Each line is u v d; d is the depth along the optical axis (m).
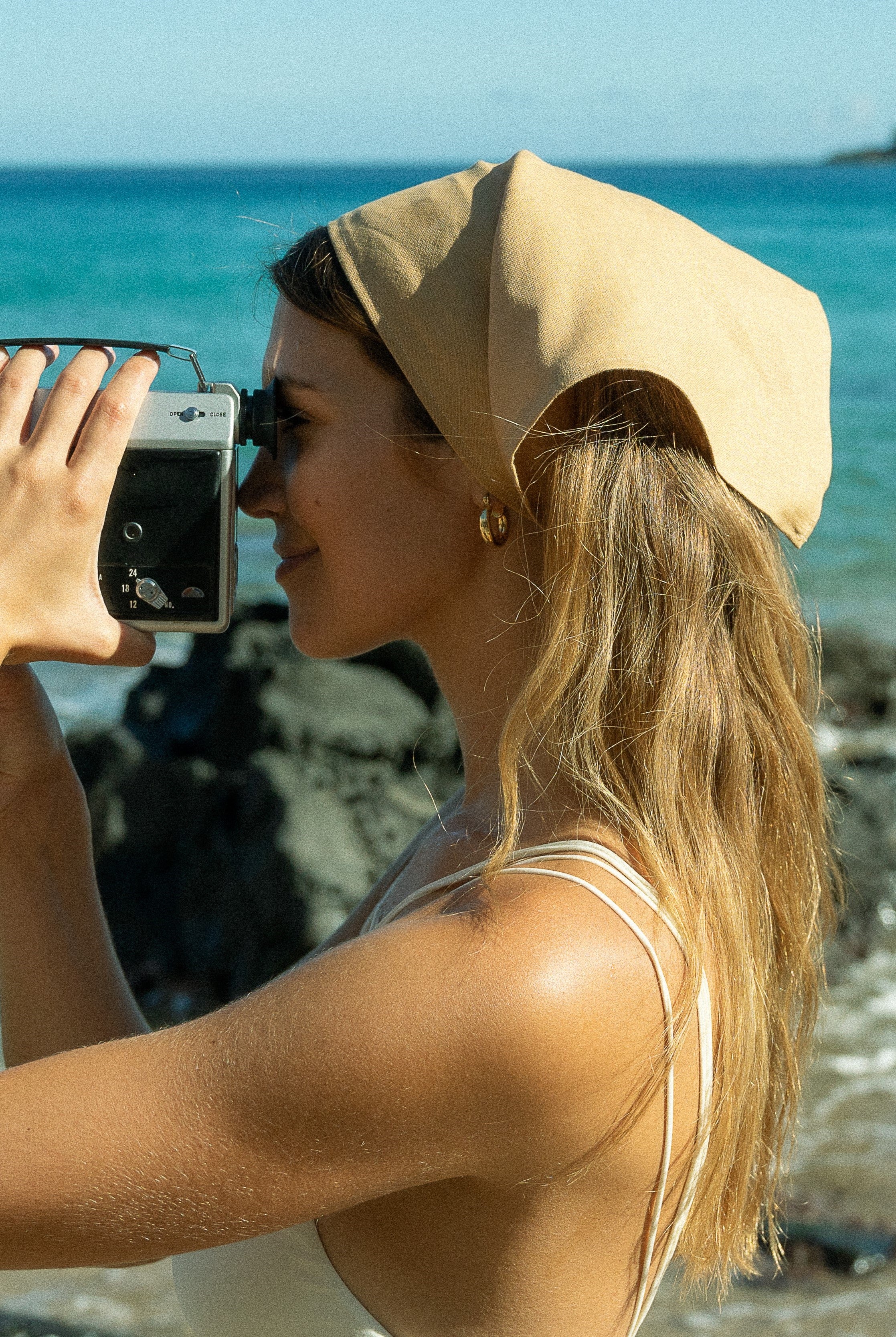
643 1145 1.06
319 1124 0.96
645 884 1.08
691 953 1.06
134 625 1.38
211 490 1.35
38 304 33.59
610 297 1.14
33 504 1.20
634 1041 1.02
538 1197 1.08
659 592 1.17
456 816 1.37
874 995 5.31
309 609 1.37
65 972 1.56
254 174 183.62
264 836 5.24
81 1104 0.98
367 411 1.29
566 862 1.08
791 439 1.25
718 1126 1.15
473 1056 0.96
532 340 1.14
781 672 1.24
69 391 1.22
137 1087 0.98
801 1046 1.37
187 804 5.47
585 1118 1.02
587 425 1.19
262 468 1.39
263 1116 0.96
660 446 1.20
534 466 1.23
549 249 1.16
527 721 1.15
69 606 1.23
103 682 8.85
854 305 35.78
